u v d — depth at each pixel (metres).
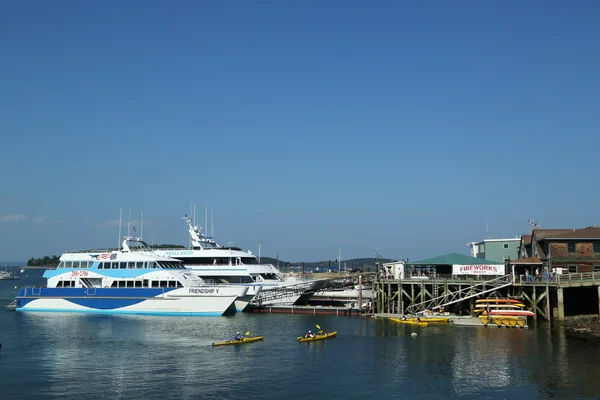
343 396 33.09
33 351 45.69
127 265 68.56
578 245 63.91
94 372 38.69
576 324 56.56
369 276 76.25
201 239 78.94
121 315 66.88
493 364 40.12
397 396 33.06
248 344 48.50
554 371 38.00
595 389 33.94
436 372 38.22
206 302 65.88
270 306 71.25
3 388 34.81
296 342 49.34
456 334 52.38
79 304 69.12
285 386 35.12
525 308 61.56
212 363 41.22
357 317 65.81
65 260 70.75
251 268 74.19
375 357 42.91
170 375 37.81
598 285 57.38
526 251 77.25
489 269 64.25
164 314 66.62
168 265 69.38
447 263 68.81
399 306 66.19
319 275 111.94
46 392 34.03
